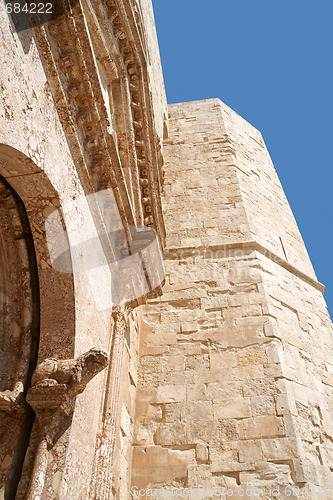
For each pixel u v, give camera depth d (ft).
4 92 10.64
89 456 14.14
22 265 14.44
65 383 12.48
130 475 20.80
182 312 27.43
